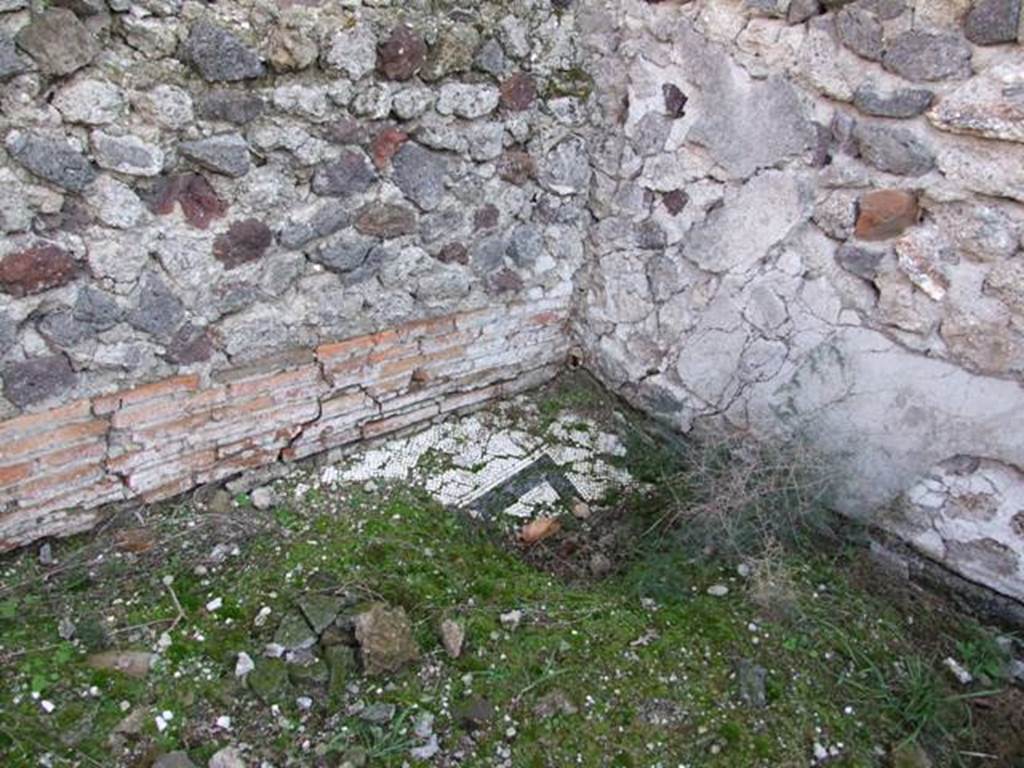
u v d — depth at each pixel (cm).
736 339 280
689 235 282
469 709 208
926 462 250
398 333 280
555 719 210
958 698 226
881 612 249
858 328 252
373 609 222
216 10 214
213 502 263
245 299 244
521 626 232
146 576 236
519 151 283
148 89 209
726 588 250
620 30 280
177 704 204
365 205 255
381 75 242
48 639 215
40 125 198
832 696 223
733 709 216
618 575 259
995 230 220
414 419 302
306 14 225
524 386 328
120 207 215
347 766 194
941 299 234
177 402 245
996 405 232
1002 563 246
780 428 276
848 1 229
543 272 309
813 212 252
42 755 190
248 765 193
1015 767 214
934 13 216
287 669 212
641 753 205
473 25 256
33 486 230
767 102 252
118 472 244
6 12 187
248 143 228
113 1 199
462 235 280
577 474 297
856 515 269
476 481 289
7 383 215
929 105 223
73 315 218
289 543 250
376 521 263
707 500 267
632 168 291
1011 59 207
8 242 203
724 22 253
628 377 317
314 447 281
